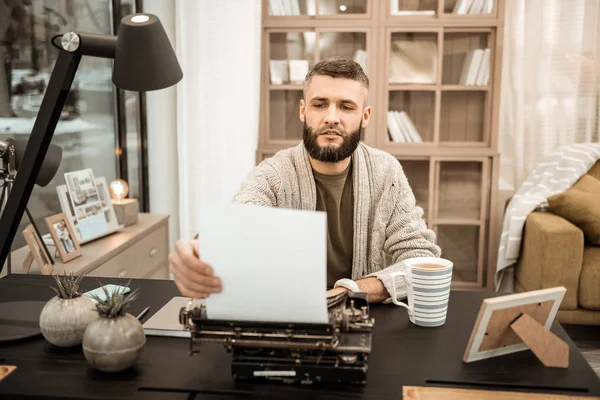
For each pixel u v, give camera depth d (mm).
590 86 3273
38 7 2332
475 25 3086
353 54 3207
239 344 910
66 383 926
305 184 1552
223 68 3223
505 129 3365
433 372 964
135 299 1281
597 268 2543
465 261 3295
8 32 2119
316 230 833
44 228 2441
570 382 933
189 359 1010
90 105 2900
